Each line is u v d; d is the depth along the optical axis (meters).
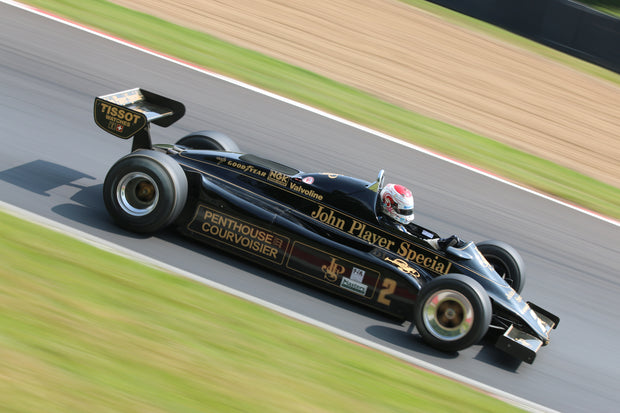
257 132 30.77
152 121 22.31
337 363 15.56
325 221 19.86
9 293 14.16
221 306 16.52
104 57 33.66
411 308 19.00
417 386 15.74
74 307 14.38
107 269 16.53
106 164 23.98
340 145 32.25
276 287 19.09
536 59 63.94
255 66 39.50
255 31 48.16
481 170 34.72
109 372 12.66
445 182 31.88
